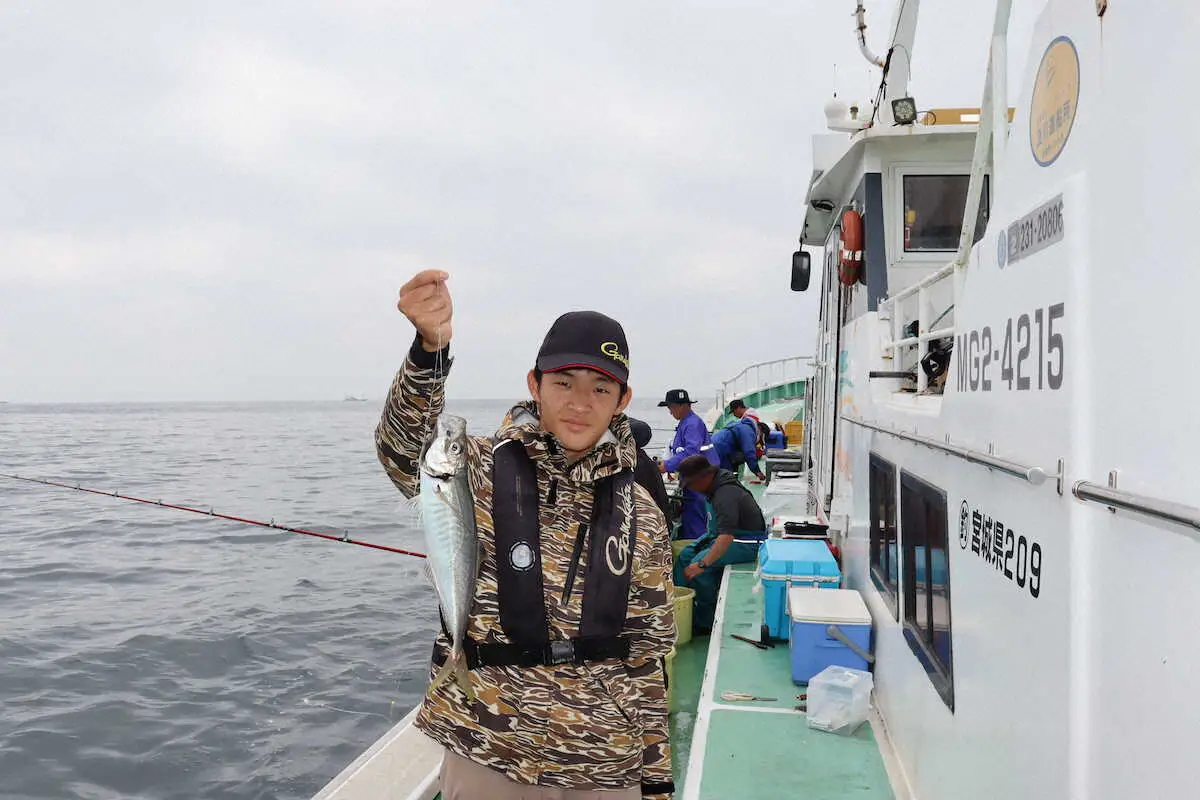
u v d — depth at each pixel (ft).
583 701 7.24
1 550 51.52
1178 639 5.07
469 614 7.22
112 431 264.11
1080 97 6.84
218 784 21.56
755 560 27.50
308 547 52.11
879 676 17.34
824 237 31.09
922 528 13.46
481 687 7.23
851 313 23.24
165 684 28.12
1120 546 5.87
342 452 151.64
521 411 7.80
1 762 22.52
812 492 34.12
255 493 81.51
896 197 20.94
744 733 15.94
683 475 27.43
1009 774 8.32
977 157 10.57
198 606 37.58
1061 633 6.85
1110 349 6.13
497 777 7.24
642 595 7.74
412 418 7.49
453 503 7.07
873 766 14.70
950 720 11.14
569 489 7.52
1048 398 7.23
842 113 21.38
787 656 20.13
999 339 8.77
